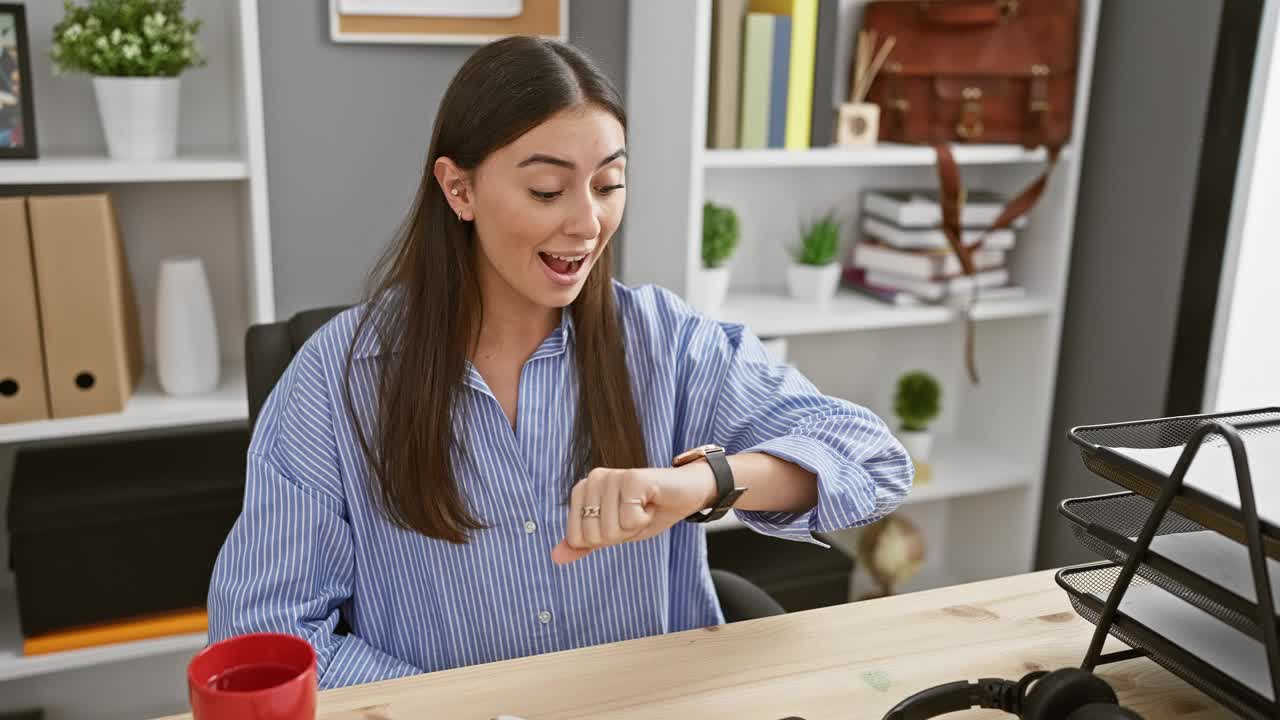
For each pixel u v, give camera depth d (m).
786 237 2.50
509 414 1.16
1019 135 2.35
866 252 2.45
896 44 2.32
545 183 0.98
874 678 0.88
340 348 1.16
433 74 2.19
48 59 1.93
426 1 2.11
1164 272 2.30
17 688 2.14
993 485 2.51
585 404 1.16
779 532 1.07
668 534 1.21
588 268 1.04
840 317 2.26
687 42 2.03
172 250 2.08
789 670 0.89
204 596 1.89
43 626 1.81
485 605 1.17
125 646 1.85
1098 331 2.49
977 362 2.70
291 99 2.10
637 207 2.26
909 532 2.51
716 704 0.84
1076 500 0.93
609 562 1.18
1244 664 0.78
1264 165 2.15
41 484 1.82
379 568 1.16
